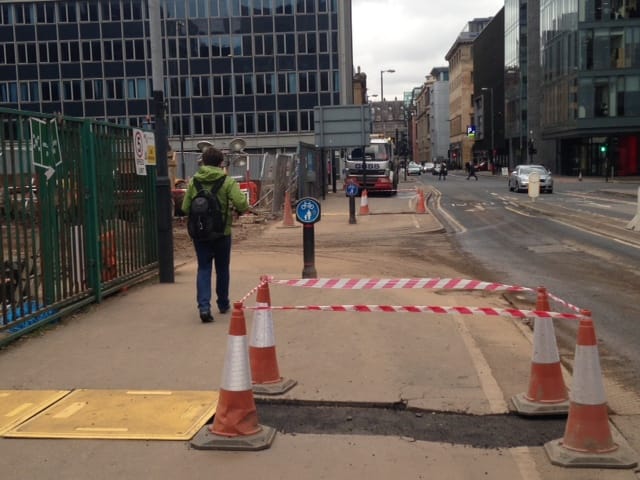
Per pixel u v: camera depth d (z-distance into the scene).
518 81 78.88
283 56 64.44
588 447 4.08
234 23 64.25
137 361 6.14
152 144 10.47
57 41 64.50
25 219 6.86
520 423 4.77
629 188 40.81
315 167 32.56
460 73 124.69
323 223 21.52
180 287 9.78
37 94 64.94
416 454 4.26
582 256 13.55
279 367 5.90
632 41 55.66
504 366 6.04
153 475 3.97
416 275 11.53
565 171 66.94
